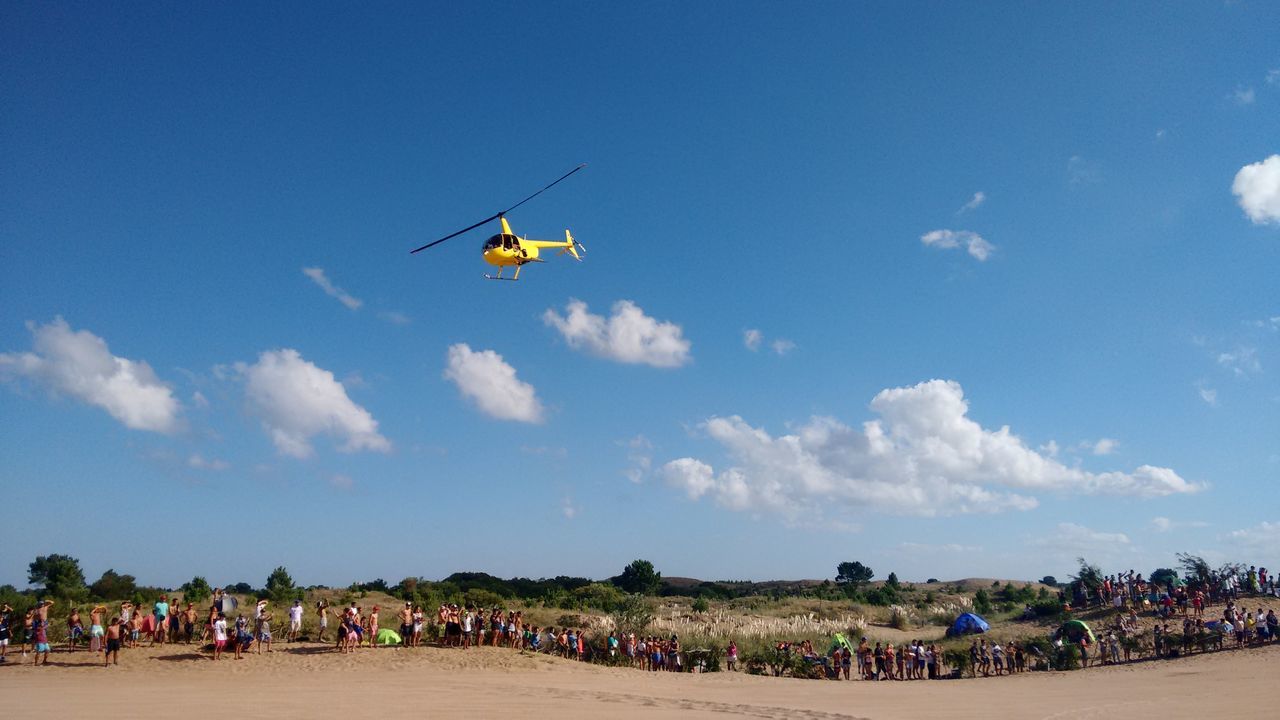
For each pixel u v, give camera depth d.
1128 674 29.50
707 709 20.28
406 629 31.19
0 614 26.66
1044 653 34.69
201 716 16.09
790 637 44.59
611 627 43.25
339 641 29.48
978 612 57.28
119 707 17.11
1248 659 30.16
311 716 16.52
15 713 15.92
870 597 73.75
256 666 26.03
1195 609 37.12
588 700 21.11
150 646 28.14
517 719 17.00
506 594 73.06
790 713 19.84
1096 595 45.38
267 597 51.06
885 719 18.84
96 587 55.38
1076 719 18.86
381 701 19.25
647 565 84.62
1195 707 20.11
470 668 27.61
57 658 25.94
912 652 33.16
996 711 20.41
